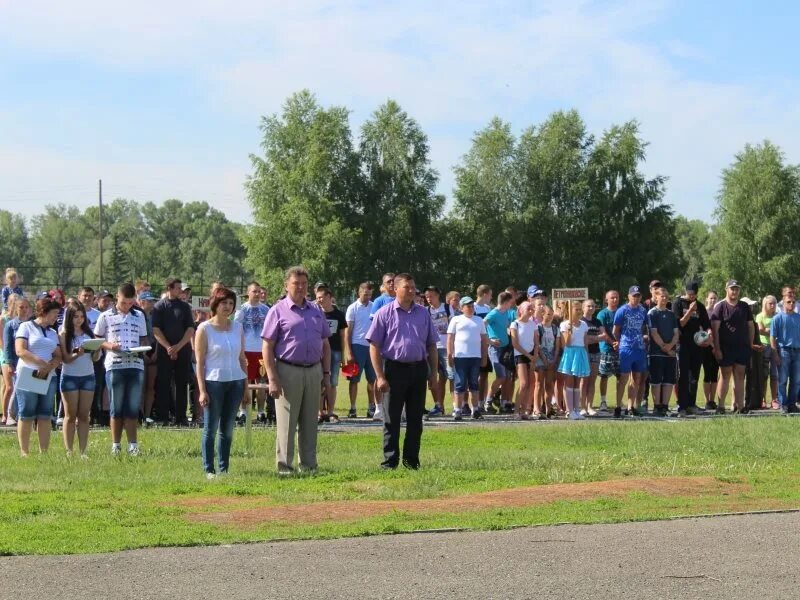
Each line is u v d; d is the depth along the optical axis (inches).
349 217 3093.0
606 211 3122.5
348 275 2982.3
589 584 301.0
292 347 520.1
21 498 445.1
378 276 3115.2
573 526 382.3
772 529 378.6
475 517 397.7
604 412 889.5
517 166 3265.3
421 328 540.1
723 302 880.3
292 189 3036.4
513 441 673.6
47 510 414.0
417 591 293.9
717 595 290.2
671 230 3166.8
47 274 5605.3
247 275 5546.3
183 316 757.9
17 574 311.9
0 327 799.7
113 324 604.4
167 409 772.0
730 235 3378.4
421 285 3154.5
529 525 382.9
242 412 775.1
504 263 3169.3
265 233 3021.7
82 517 400.5
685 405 871.1
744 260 3341.5
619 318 847.7
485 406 887.1
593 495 452.8
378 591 294.0
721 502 439.2
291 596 289.3
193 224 6653.5
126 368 605.0
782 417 807.1
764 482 496.1
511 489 471.5
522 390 828.0
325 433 709.9
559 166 3203.7
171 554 336.5
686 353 869.2
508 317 871.7
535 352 829.8
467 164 3292.3
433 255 3223.4
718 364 893.8
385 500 441.1
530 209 3152.1
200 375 520.4
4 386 793.6
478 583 301.9
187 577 308.5
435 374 550.9
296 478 506.0
